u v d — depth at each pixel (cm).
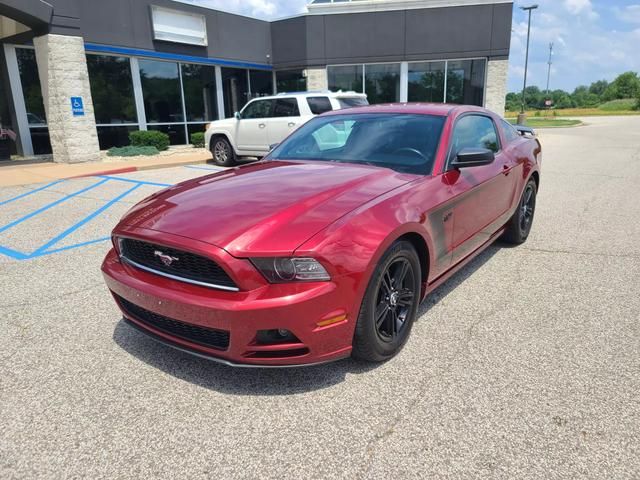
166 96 1700
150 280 272
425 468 212
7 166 1241
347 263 250
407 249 296
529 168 517
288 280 241
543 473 208
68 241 579
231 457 222
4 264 498
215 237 250
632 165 1220
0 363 306
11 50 1359
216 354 258
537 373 284
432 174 343
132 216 304
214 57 1797
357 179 321
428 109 412
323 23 1944
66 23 1212
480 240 420
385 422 244
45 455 225
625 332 333
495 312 369
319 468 214
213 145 1298
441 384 275
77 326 357
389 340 296
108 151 1420
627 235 576
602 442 226
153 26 1559
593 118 4556
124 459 222
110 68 1515
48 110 1274
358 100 1223
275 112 1171
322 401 262
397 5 1895
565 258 495
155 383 282
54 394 273
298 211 270
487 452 221
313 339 247
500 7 1842
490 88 1928
